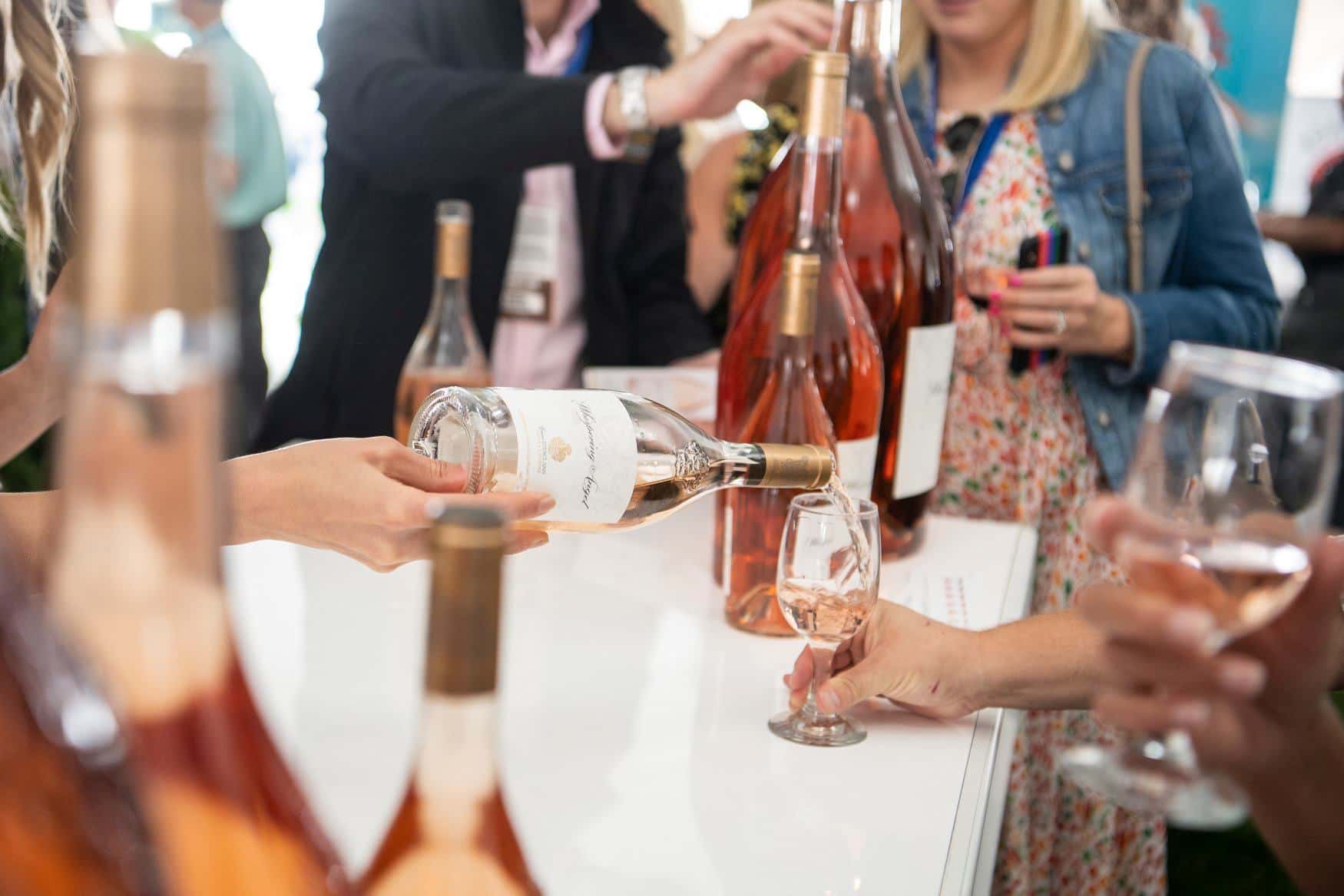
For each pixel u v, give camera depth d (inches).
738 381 44.8
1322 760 30.3
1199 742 30.0
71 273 9.8
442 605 11.9
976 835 28.9
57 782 10.7
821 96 43.0
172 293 9.6
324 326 76.9
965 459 68.9
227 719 11.4
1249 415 27.6
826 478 36.9
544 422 34.1
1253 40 173.6
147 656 10.8
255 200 118.1
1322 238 115.5
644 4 98.7
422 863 12.5
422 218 75.4
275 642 38.2
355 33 73.3
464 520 11.9
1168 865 86.0
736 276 52.2
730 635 41.5
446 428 36.3
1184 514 27.6
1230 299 69.7
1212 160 70.9
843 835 28.5
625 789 30.2
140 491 10.4
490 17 75.4
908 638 35.4
